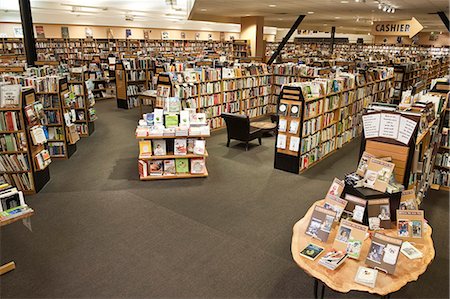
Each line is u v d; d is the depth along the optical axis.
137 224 4.39
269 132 8.80
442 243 4.08
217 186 5.61
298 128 5.96
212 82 8.94
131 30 21.64
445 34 25.91
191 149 5.92
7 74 7.96
